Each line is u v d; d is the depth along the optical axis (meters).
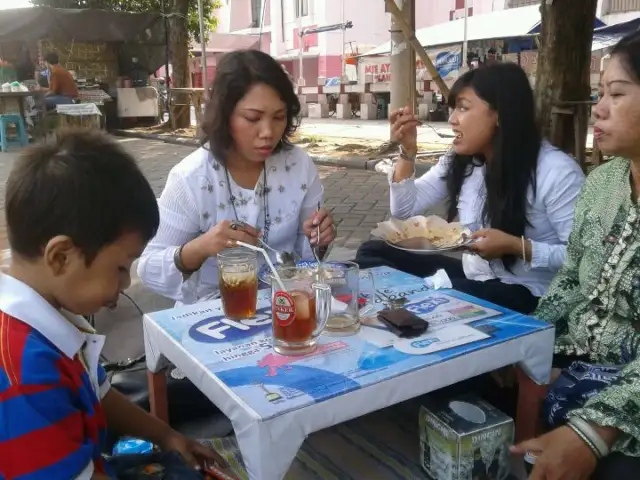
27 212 1.12
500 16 15.46
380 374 1.42
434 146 10.05
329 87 19.73
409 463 1.93
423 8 23.09
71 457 1.11
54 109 10.79
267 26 27.31
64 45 13.96
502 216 2.47
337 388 1.37
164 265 2.18
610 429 1.45
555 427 1.77
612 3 15.94
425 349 1.55
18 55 14.46
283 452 1.30
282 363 1.49
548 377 1.74
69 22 12.03
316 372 1.44
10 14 11.76
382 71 19.33
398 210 2.89
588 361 1.95
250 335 1.67
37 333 1.14
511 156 2.39
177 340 1.66
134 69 14.77
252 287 1.78
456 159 2.73
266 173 2.44
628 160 1.83
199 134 2.49
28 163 1.15
